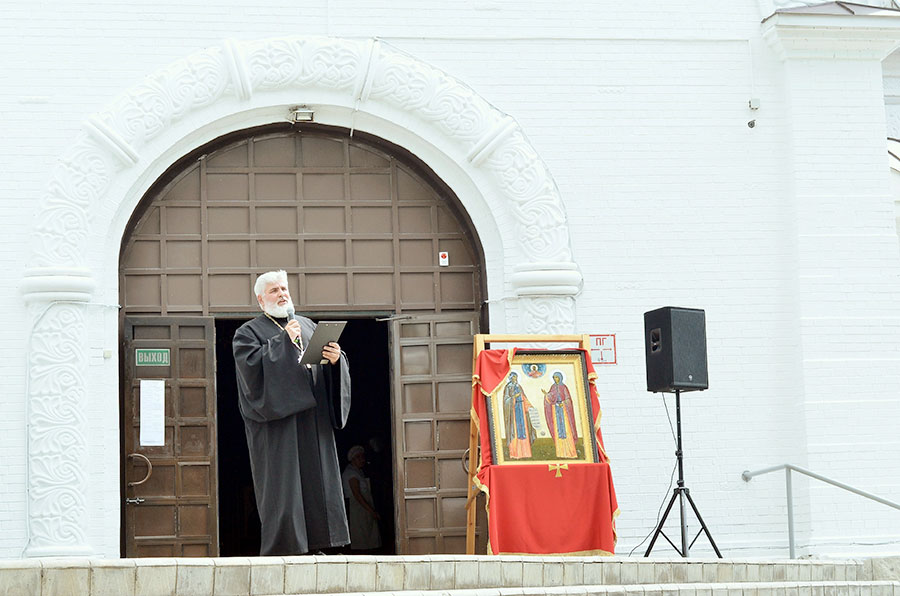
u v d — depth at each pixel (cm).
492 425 1420
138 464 1534
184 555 1529
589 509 1420
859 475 1608
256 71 1565
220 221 1595
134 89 1544
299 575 1058
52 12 1548
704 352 1428
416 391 1606
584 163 1628
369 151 1636
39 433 1478
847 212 1653
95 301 1523
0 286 1501
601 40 1647
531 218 1602
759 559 1366
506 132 1605
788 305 1644
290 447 1278
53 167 1524
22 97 1530
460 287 1634
